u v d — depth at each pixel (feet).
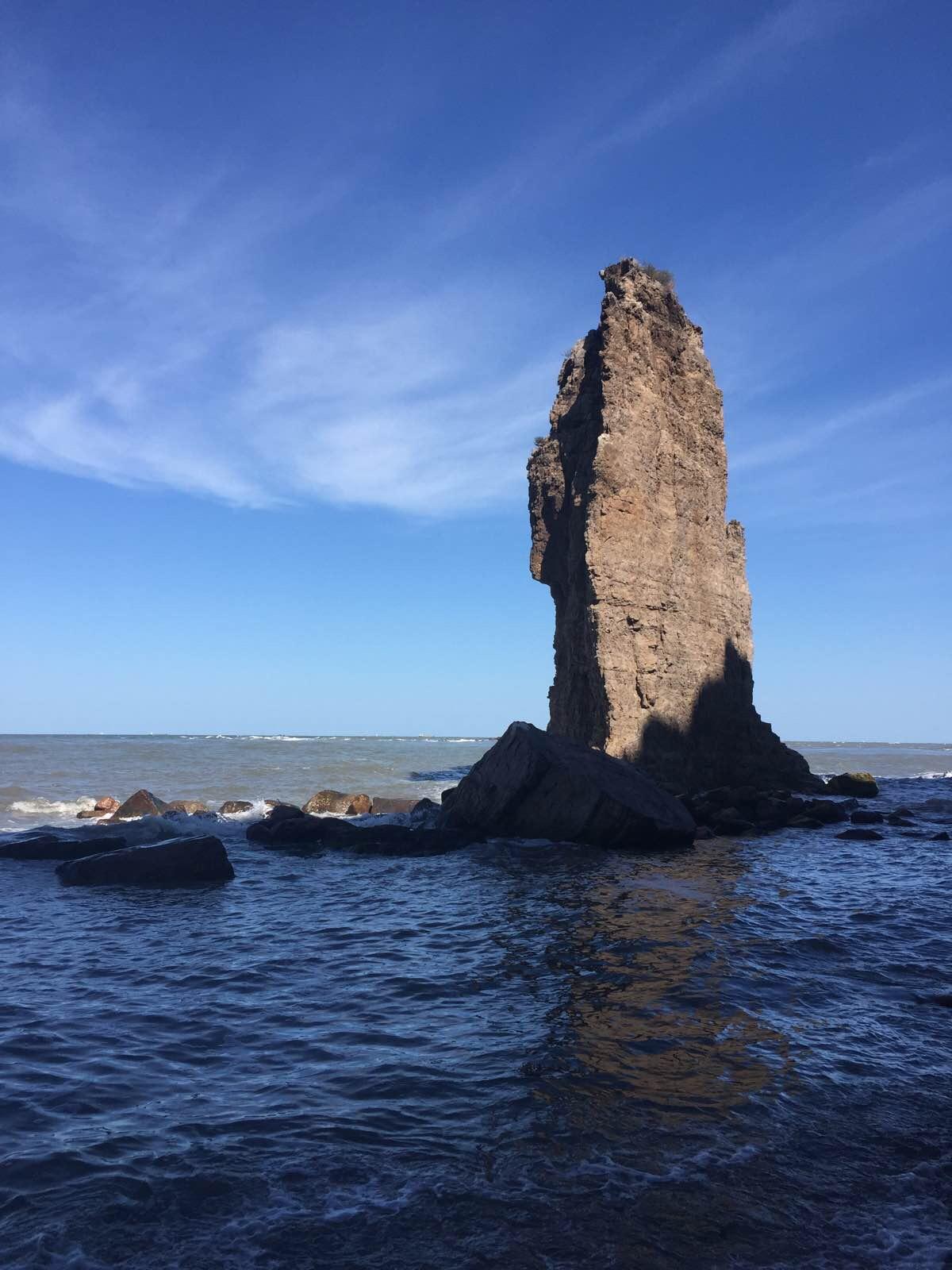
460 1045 23.44
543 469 123.34
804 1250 14.40
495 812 68.18
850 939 35.55
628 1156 17.34
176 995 28.12
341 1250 14.19
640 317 104.63
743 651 121.60
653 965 31.17
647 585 98.73
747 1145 17.89
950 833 75.66
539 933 36.58
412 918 40.14
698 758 105.81
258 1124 18.62
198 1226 14.80
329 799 93.15
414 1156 17.26
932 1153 17.76
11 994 28.09
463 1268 13.78
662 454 105.09
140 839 68.49
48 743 356.59
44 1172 16.48
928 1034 24.54
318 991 28.55
